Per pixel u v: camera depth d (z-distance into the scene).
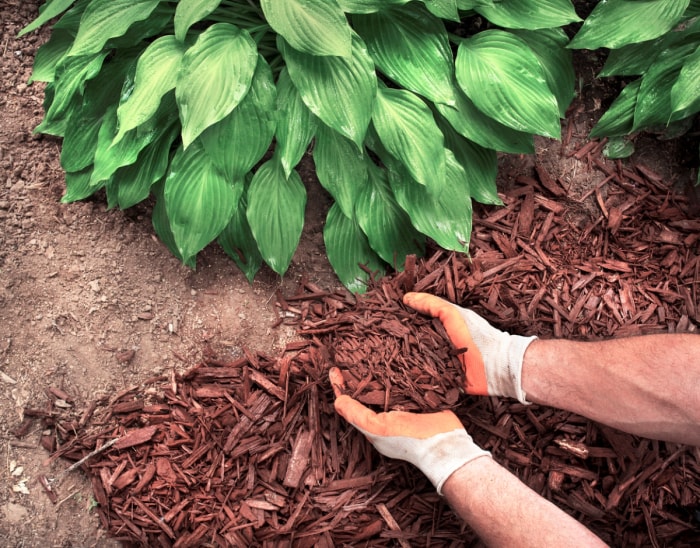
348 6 0.93
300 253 1.17
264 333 1.13
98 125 1.07
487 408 1.08
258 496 1.05
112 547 1.04
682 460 1.06
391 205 1.12
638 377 0.89
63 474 1.05
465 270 1.15
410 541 1.05
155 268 1.12
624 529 1.05
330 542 1.04
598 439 1.07
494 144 1.07
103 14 0.94
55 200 1.11
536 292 1.14
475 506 0.91
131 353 1.09
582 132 1.21
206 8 0.90
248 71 0.92
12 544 1.01
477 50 1.05
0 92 1.13
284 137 1.00
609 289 1.16
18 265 1.08
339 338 1.12
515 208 1.20
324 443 1.07
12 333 1.07
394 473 1.06
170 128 1.04
